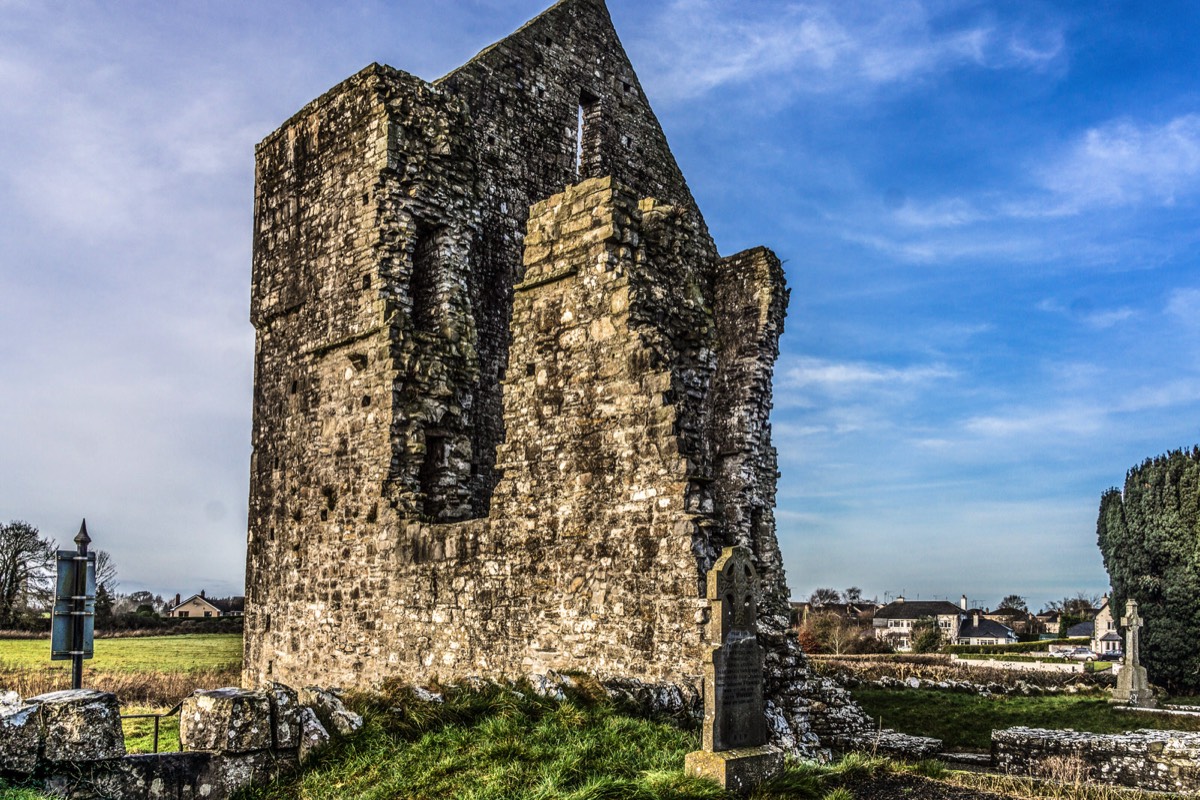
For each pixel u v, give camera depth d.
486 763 10.04
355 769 9.91
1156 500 47.06
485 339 22.12
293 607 21.92
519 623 16.50
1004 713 26.80
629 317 15.74
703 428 17.55
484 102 23.22
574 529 15.91
